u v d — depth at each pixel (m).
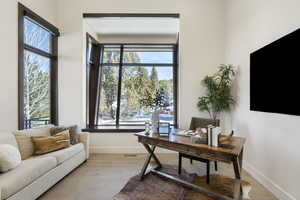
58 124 4.12
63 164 2.84
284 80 2.19
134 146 4.20
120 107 5.02
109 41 5.08
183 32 4.12
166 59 5.08
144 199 2.29
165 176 2.86
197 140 2.33
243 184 2.21
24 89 3.29
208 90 4.01
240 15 3.38
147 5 4.13
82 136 3.64
